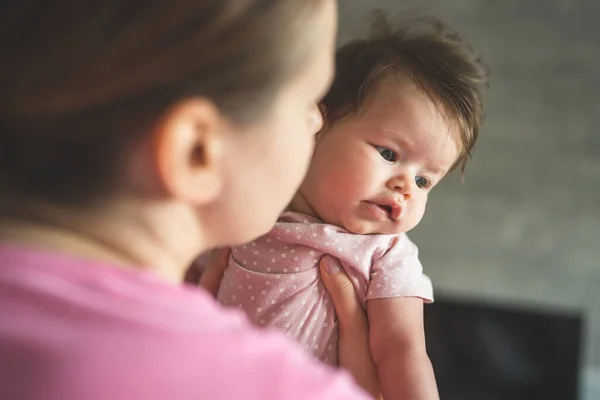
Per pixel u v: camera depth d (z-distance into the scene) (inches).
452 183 92.0
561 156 90.3
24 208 16.7
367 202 33.2
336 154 33.3
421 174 34.0
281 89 17.9
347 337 32.6
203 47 16.4
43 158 16.4
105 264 16.5
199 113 16.4
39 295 15.6
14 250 16.1
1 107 16.2
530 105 89.8
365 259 32.8
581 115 89.7
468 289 93.3
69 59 16.0
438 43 37.2
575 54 88.8
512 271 92.6
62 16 16.2
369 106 33.3
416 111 32.9
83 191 16.6
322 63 19.0
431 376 31.6
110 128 16.2
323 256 33.1
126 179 16.7
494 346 80.1
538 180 90.9
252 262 33.5
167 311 16.0
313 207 34.4
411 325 32.3
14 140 16.3
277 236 33.3
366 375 32.2
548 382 78.6
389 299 32.4
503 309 80.5
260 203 18.8
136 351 15.0
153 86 16.2
